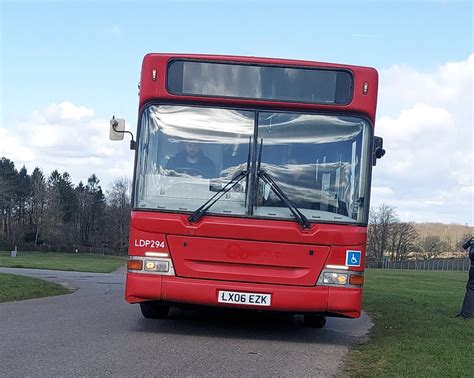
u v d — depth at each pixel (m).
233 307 8.48
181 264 8.53
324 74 8.81
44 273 28.34
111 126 9.56
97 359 7.32
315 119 8.77
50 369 6.73
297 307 8.44
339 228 8.52
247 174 8.64
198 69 8.84
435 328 10.84
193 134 8.76
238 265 8.52
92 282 21.64
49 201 102.62
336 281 8.47
